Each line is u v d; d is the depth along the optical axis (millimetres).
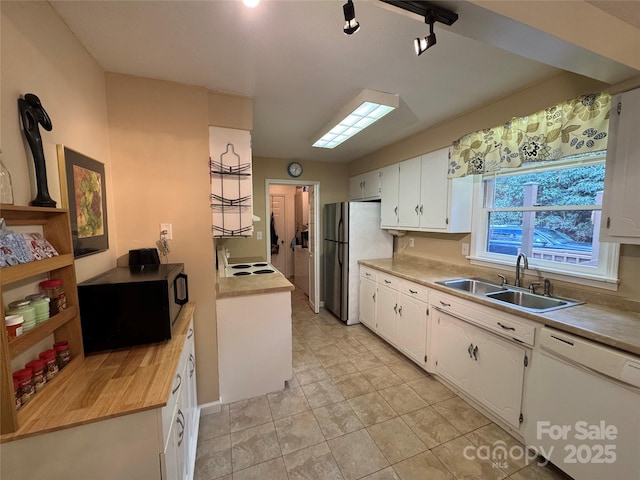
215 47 1397
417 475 1496
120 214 1701
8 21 853
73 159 1204
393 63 1577
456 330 2115
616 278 1641
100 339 1204
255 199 4031
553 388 1467
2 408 756
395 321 2844
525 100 1924
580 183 1849
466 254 2633
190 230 1861
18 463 783
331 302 4031
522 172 2182
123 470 887
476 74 1720
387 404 2074
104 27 1220
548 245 2051
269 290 2150
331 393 2211
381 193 3523
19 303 859
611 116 1433
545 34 1037
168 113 1764
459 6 905
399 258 3594
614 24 1193
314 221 4266
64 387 960
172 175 1795
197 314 1929
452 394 2189
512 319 1675
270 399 2143
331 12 1154
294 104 2137
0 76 820
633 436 1164
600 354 1248
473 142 2238
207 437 1760
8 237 761
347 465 1557
